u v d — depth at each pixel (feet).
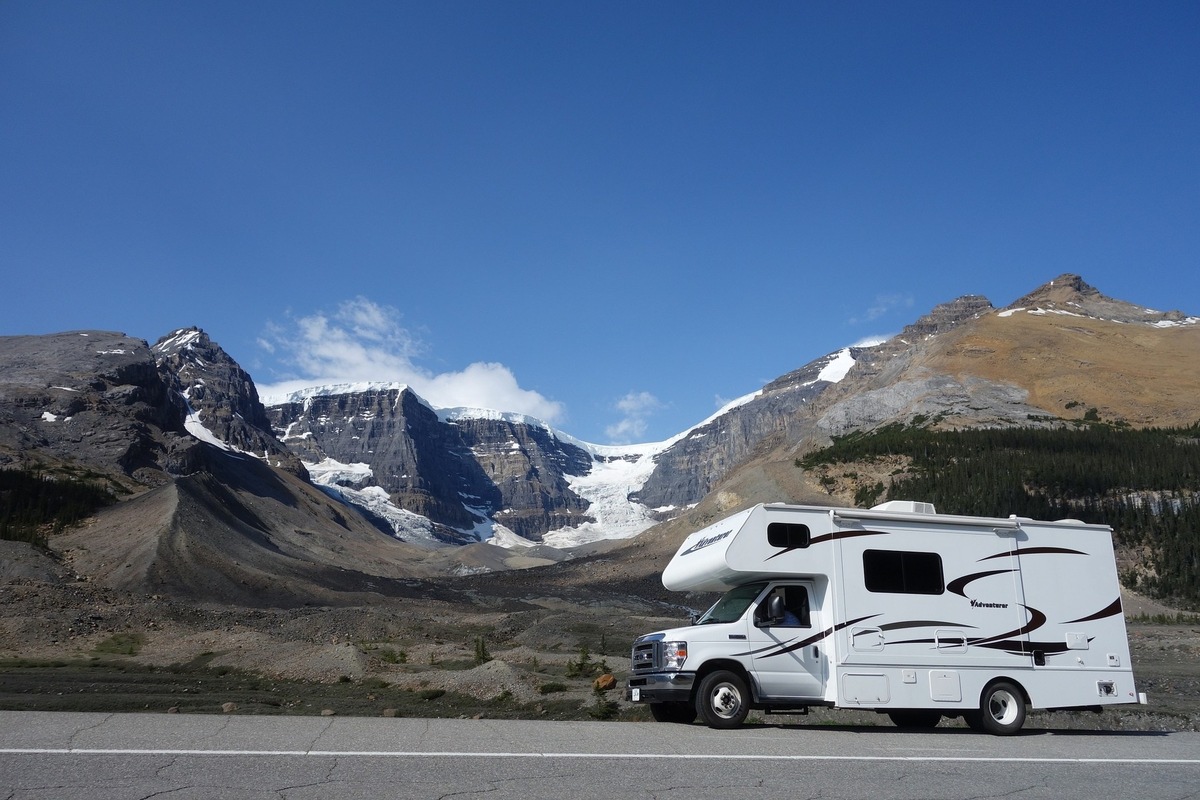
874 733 48.24
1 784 27.43
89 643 137.49
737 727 49.01
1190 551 305.73
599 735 42.14
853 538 52.44
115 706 69.31
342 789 28.09
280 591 259.60
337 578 330.34
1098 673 54.08
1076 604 54.80
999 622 53.16
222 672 103.50
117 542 275.18
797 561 51.49
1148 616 264.31
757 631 50.60
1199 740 50.34
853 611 51.24
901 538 53.11
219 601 238.68
